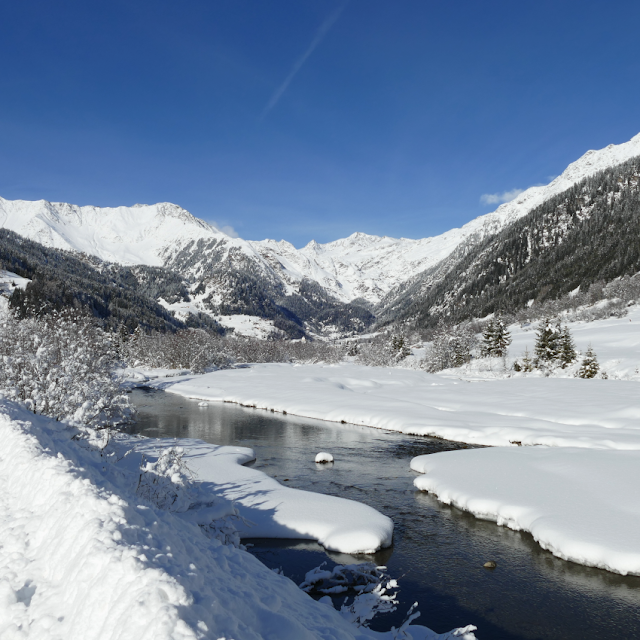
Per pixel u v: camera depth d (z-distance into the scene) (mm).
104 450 14102
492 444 23391
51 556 5254
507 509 13883
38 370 17000
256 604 5184
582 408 26969
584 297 131250
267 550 12391
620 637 8648
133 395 48156
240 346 111625
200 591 4367
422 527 13867
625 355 57062
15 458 8336
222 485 16500
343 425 30625
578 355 56938
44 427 12039
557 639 8602
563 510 13047
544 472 16016
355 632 6809
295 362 121312
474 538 13062
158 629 3424
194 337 82625
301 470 19891
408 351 97875
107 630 3705
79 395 16422
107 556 4504
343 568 10688
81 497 6020
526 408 28703
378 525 13227
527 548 12383
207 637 3562
